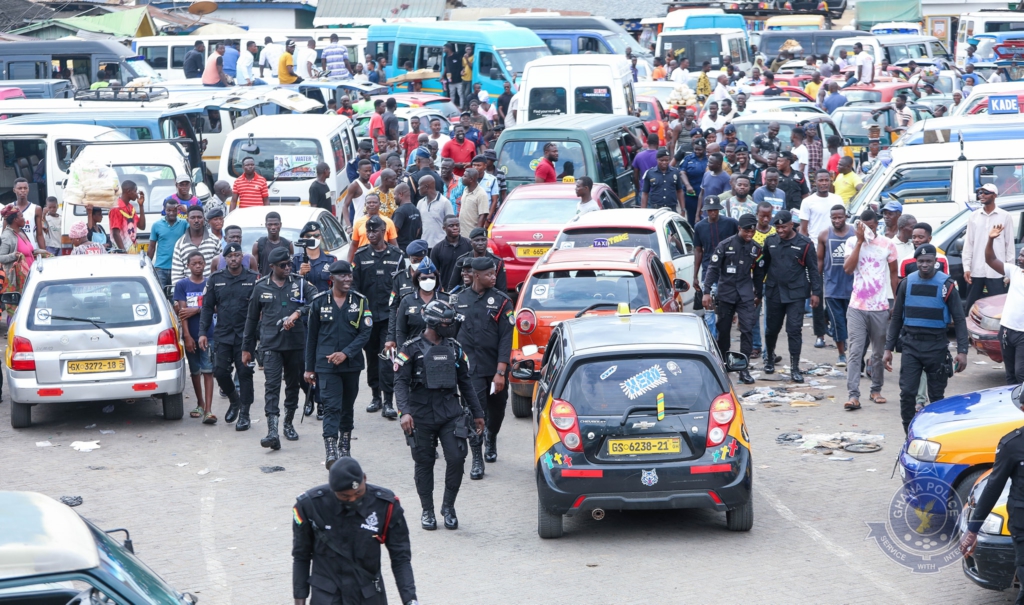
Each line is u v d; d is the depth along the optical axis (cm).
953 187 3388
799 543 1773
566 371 1811
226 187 3600
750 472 1773
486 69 6725
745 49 8238
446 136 4906
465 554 1772
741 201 3222
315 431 2552
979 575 1459
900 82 6781
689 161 4072
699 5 9006
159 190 3753
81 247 3114
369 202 2952
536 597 1582
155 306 2559
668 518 1930
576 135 3906
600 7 10362
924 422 1794
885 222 2766
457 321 1880
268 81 6888
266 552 1800
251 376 2531
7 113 4838
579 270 2491
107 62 6366
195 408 2775
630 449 1755
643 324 1947
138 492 2111
